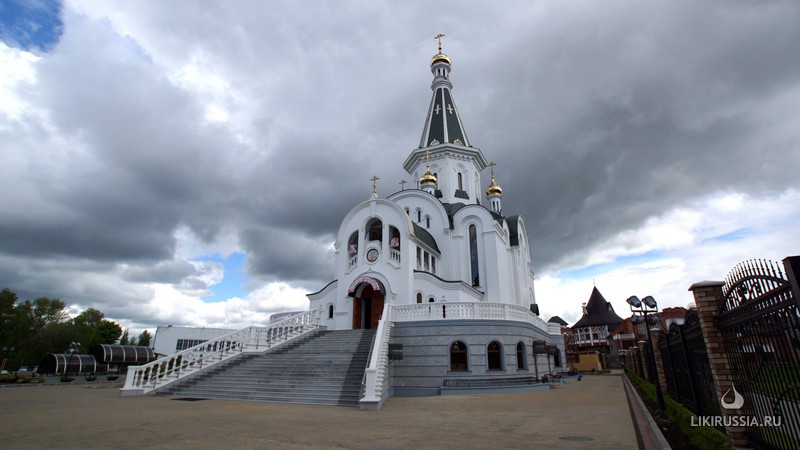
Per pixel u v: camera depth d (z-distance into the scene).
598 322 76.94
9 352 62.91
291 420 12.84
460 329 23.53
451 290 30.61
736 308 7.64
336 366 20.70
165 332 54.41
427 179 44.34
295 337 26.91
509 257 43.12
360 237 32.94
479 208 38.84
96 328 80.06
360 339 24.97
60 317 70.25
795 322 5.61
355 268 32.34
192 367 22.42
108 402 17.62
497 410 15.06
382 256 31.55
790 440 6.18
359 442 9.56
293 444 9.36
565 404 16.72
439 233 39.41
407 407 16.25
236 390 19.55
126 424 11.98
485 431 10.90
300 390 18.64
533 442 9.53
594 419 12.83
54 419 12.93
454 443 9.44
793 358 5.79
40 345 61.12
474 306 24.39
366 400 15.59
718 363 8.62
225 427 11.52
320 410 15.30
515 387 22.17
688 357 12.17
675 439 9.30
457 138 49.06
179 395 20.16
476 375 22.89
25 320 63.88
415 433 10.65
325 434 10.52
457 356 23.47
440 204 39.97
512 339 24.86
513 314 25.84
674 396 15.68
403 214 31.91
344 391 17.97
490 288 36.50
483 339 23.69
